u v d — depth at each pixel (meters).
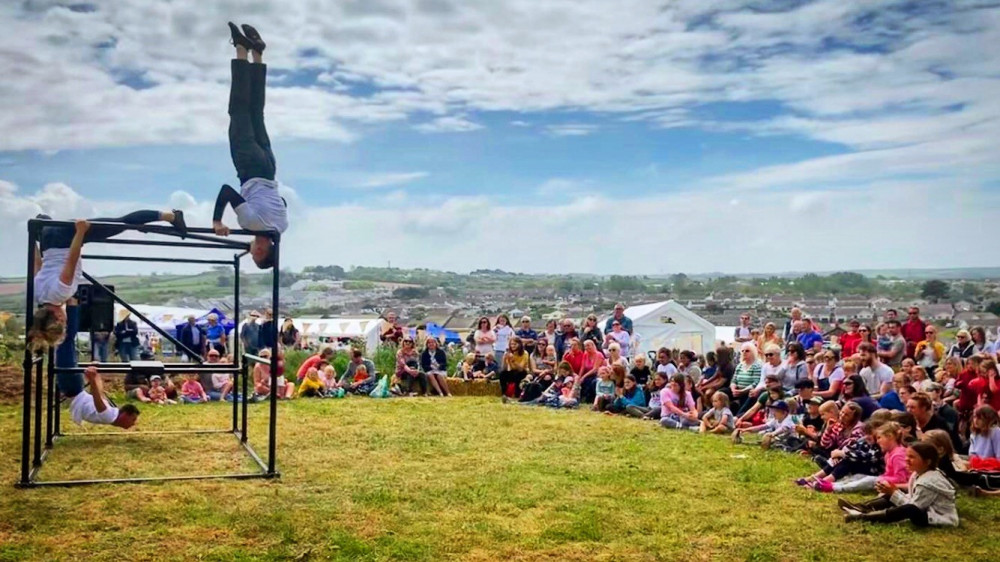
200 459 8.70
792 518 6.81
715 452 9.84
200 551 5.65
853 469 8.01
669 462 9.15
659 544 6.05
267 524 6.28
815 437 9.55
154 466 8.28
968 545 6.14
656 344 22.11
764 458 9.46
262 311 15.38
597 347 16.50
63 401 12.74
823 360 12.14
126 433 10.21
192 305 27.92
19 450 8.95
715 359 13.48
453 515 6.69
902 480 7.44
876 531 6.45
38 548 5.63
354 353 16.56
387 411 13.17
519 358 16.11
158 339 23.17
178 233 7.54
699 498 7.45
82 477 7.72
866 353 11.54
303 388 15.50
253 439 10.05
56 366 8.71
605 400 13.85
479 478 8.07
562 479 8.12
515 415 13.07
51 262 7.39
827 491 7.79
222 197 7.49
